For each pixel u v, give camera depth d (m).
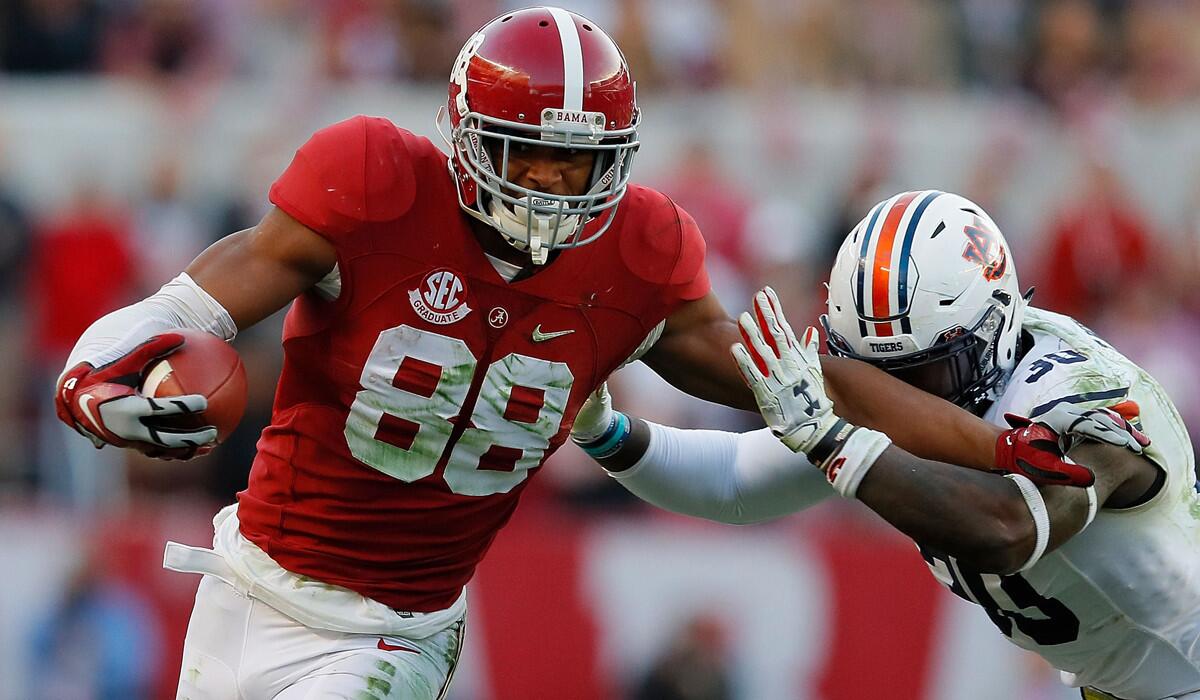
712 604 23.16
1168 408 12.82
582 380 12.23
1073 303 30.28
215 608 12.74
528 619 22.92
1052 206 32.16
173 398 10.84
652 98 32.09
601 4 32.62
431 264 11.62
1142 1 35.59
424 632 12.73
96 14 32.50
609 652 22.98
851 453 11.80
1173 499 12.59
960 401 12.84
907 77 34.31
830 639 23.22
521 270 11.79
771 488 14.32
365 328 11.66
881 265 12.51
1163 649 12.90
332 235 11.38
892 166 31.97
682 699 22.89
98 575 22.52
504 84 11.43
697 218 28.94
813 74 33.88
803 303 28.34
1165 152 33.19
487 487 12.40
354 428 12.00
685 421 25.39
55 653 22.33
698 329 12.58
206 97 30.92
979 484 11.69
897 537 23.48
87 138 30.58
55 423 25.36
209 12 32.53
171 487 24.31
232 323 11.47
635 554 23.19
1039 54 34.84
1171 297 30.34
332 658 12.40
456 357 11.78
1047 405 12.29
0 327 26.86
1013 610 13.20
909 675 23.28
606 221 11.89
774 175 31.44
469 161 11.56
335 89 31.52
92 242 27.22
